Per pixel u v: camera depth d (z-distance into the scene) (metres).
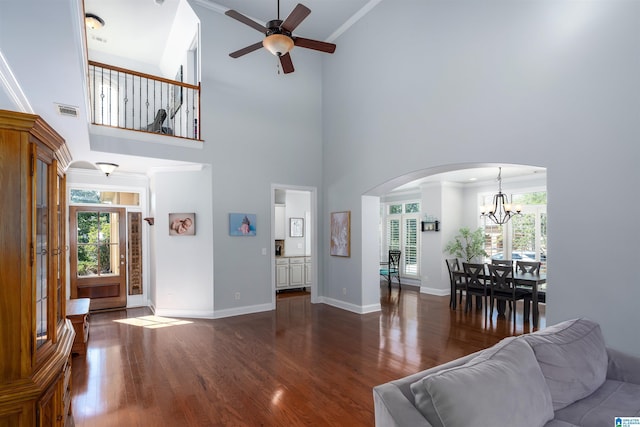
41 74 2.10
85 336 3.91
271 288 6.04
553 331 2.17
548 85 3.39
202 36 5.41
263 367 3.49
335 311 5.91
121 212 6.13
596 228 3.06
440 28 4.45
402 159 4.96
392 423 1.47
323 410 2.67
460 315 5.64
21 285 1.57
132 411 2.65
